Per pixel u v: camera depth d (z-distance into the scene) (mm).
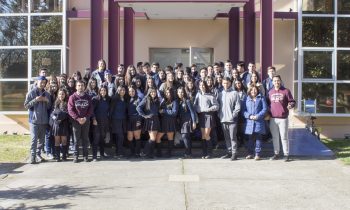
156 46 16688
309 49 15344
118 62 13211
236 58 15281
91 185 8703
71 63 16578
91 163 10789
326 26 15406
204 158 11234
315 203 7547
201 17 16000
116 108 11172
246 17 14227
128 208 7246
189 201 7613
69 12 15906
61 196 7949
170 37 16688
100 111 11102
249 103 11070
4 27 15680
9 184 8836
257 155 11062
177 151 12055
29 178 9320
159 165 10469
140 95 11258
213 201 7621
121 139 11281
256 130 10992
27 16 15680
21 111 15602
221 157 11328
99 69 11672
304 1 15414
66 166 10469
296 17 15680
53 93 11352
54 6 15734
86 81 11836
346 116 15297
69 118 11000
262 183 8852
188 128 11133
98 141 11203
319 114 15234
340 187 8570
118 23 13203
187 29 16688
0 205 7453
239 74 11938
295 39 15945
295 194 8078
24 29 15703
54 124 10938
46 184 8812
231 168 10164
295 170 10016
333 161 10992
